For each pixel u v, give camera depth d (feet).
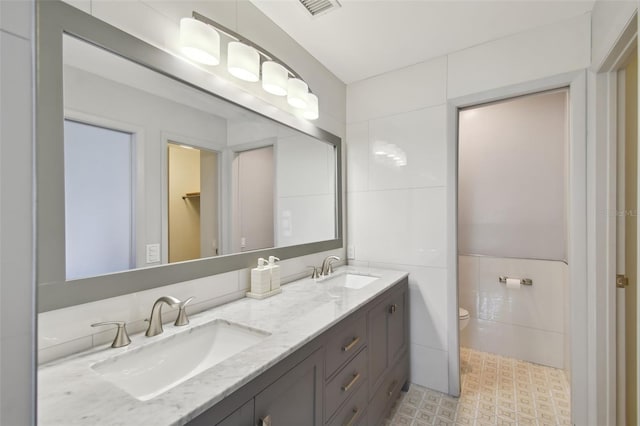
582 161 5.31
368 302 4.87
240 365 2.67
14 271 1.38
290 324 3.66
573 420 5.41
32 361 1.42
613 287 4.93
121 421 1.95
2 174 1.36
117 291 3.18
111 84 3.16
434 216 6.76
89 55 2.98
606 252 4.98
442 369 6.67
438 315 6.72
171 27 3.76
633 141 4.80
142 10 3.44
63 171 2.78
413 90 7.04
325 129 7.11
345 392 4.18
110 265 3.14
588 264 5.25
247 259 4.88
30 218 1.43
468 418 5.81
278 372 2.91
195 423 2.12
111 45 3.12
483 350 8.71
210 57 3.97
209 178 4.28
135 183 3.39
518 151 8.48
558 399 6.38
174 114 3.81
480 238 8.94
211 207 4.31
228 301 4.55
